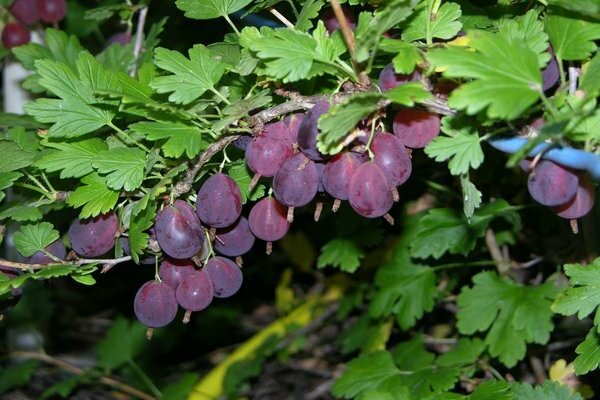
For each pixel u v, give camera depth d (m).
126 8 0.87
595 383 0.97
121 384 1.15
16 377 1.15
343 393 0.90
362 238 0.98
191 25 1.15
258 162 0.61
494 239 0.95
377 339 1.02
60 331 1.39
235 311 1.39
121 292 1.47
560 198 0.59
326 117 0.56
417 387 0.87
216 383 1.15
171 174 0.62
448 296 1.04
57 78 0.65
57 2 0.90
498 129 0.60
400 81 0.60
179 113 0.62
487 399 0.78
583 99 0.55
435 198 1.01
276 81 0.63
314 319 1.25
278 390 1.21
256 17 0.80
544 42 0.59
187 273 0.65
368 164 0.59
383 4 0.63
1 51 0.91
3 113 0.83
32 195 0.73
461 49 0.56
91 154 0.66
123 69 0.84
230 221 0.62
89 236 0.65
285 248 1.30
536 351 0.97
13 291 0.69
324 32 0.61
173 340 1.32
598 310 0.67
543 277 1.04
